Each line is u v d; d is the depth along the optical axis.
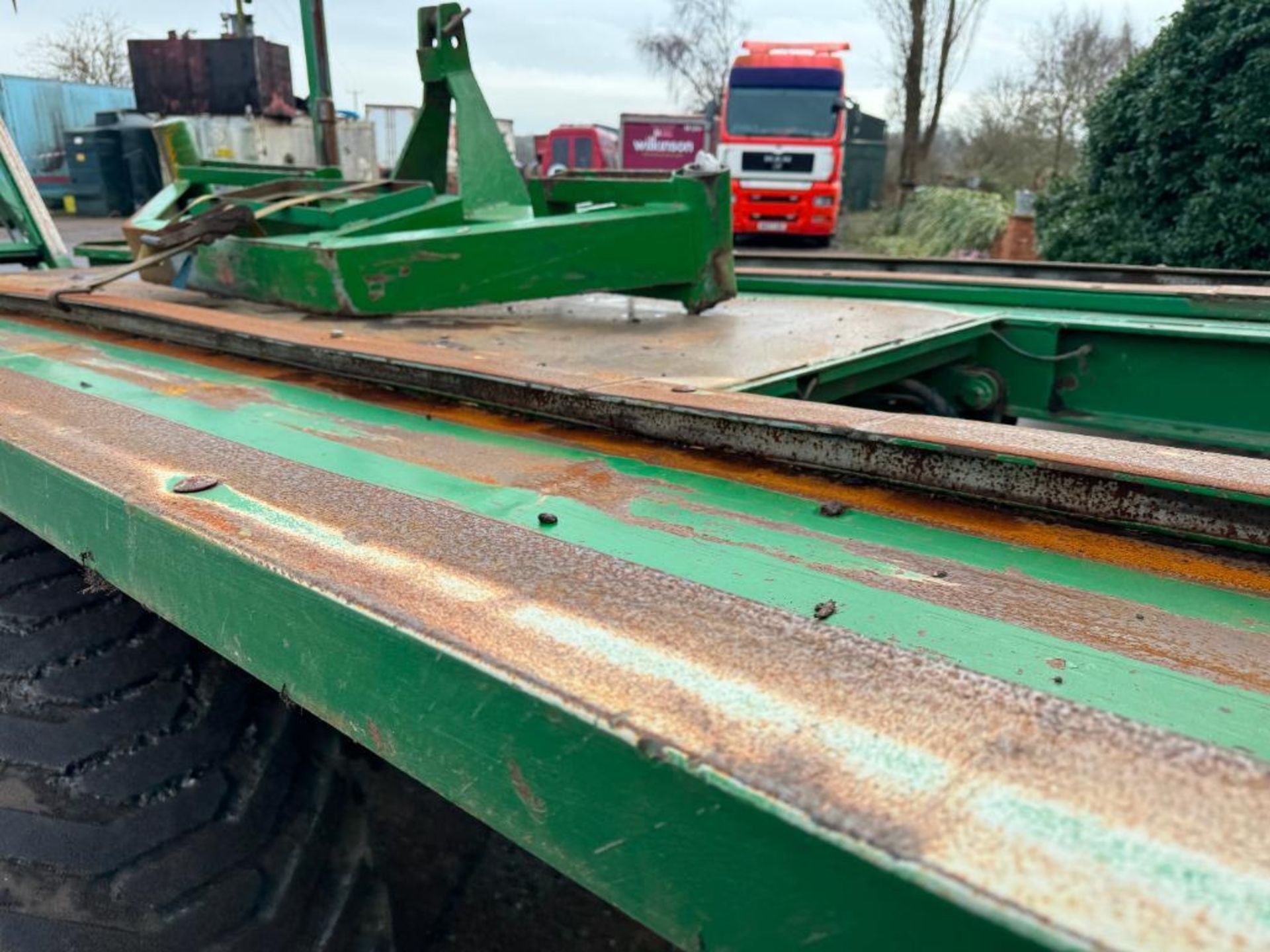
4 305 2.87
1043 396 2.85
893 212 19.48
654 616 0.79
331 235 2.73
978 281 3.17
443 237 2.50
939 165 22.33
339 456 1.46
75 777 1.36
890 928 0.52
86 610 1.55
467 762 0.77
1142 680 0.87
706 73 30.28
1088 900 0.46
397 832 2.27
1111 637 0.95
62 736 1.40
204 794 1.39
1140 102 8.77
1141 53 9.18
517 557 0.93
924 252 16.20
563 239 2.59
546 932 2.08
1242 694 0.85
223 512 1.08
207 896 1.33
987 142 20.34
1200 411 2.64
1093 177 9.62
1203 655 0.91
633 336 2.41
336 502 1.12
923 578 1.08
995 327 2.83
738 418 1.45
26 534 1.70
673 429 1.54
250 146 22.89
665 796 0.63
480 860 2.24
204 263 2.91
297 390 1.91
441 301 2.54
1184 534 1.14
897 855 0.50
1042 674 0.88
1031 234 12.06
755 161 16.53
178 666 1.50
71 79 32.94
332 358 1.96
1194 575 1.08
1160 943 0.43
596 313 2.87
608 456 1.49
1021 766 0.56
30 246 3.90
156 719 1.44
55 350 2.30
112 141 22.27
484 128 3.24
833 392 2.28
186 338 2.29
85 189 22.50
